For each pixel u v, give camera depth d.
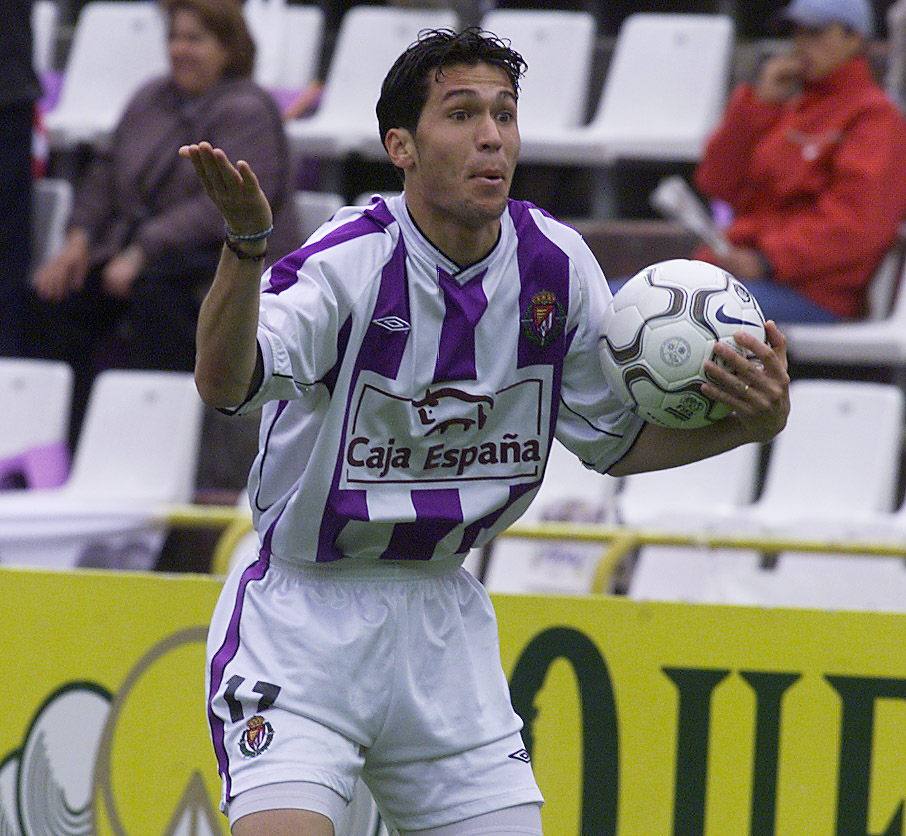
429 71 10.43
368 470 10.80
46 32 35.38
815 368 28.05
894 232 26.27
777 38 34.91
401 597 11.16
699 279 11.09
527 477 11.27
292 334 10.12
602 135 31.36
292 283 10.34
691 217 26.03
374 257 10.54
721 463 25.16
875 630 14.56
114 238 26.45
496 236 10.84
